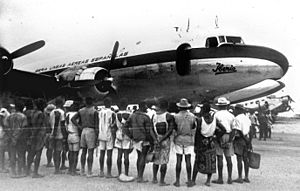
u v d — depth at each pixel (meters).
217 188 5.77
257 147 11.86
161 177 5.94
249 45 11.12
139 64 12.41
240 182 6.22
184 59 11.47
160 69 11.94
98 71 12.34
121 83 12.96
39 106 6.61
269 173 7.11
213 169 5.79
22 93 12.73
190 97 12.15
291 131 24.58
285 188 5.78
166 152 5.93
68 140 6.77
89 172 6.59
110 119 6.53
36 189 5.55
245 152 6.27
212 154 5.82
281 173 7.12
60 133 6.84
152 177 6.69
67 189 5.58
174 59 11.65
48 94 13.04
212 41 11.24
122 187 5.76
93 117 6.59
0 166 7.03
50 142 6.86
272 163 8.33
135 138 6.18
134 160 8.85
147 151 6.14
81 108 6.92
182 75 11.56
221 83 11.18
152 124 6.00
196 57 11.28
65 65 14.96
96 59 13.63
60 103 7.02
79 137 6.79
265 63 10.67
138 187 5.78
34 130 6.50
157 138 5.92
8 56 11.12
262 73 10.68
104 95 12.62
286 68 11.07
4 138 6.70
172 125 5.88
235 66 10.77
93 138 6.59
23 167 6.75
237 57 10.84
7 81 12.03
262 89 12.45
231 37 11.29
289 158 9.16
